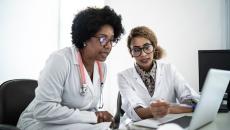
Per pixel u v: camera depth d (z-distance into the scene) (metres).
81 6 2.98
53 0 2.66
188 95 1.71
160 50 1.95
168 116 1.34
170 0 3.11
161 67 1.92
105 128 1.17
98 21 1.31
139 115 1.56
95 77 1.46
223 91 1.15
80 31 1.35
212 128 1.09
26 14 2.39
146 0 3.23
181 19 3.06
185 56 3.05
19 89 1.49
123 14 3.35
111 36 1.36
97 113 1.29
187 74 3.03
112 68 3.33
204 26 2.96
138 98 1.75
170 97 1.85
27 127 1.32
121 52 3.26
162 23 3.16
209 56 2.00
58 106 1.22
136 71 1.88
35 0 2.47
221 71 1.01
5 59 2.21
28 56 2.40
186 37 3.04
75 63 1.33
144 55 1.76
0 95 1.39
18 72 2.32
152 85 1.85
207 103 1.00
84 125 1.20
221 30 2.89
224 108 1.55
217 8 2.90
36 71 2.47
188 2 3.03
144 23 3.25
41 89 1.22
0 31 2.17
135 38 1.77
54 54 1.32
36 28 2.48
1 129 1.16
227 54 1.93
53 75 1.24
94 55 1.36
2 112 1.38
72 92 1.33
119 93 2.02
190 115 1.37
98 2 3.24
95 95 1.43
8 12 2.23
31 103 1.42
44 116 1.20
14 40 2.28
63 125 1.22
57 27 2.70
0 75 2.17
